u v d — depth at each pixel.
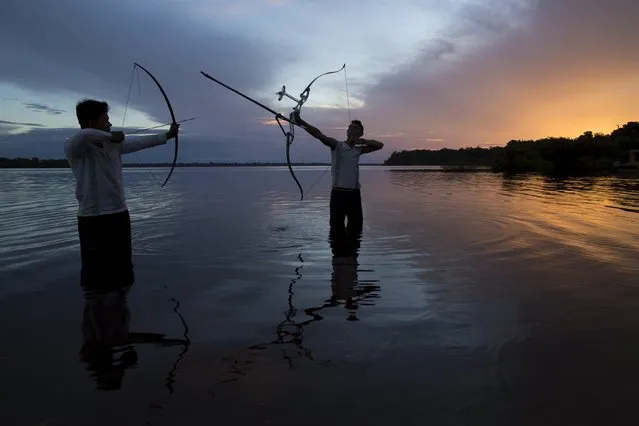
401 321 3.29
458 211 10.20
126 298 3.85
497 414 2.09
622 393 2.28
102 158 4.66
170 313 3.47
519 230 7.39
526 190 17.44
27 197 14.41
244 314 3.45
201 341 2.94
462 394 2.27
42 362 2.64
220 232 7.37
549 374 2.48
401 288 4.12
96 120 4.56
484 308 3.57
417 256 5.47
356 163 7.37
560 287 4.12
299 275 4.60
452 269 4.82
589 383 2.38
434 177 33.38
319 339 2.96
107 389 2.33
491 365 2.58
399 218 9.01
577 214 9.44
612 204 11.52
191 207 11.43
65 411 2.12
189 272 4.73
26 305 3.66
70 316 3.42
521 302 3.71
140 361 2.64
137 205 11.98
